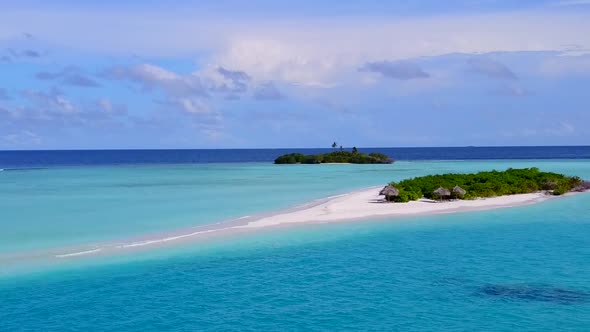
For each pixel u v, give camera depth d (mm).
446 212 38375
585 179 69062
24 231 31297
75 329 16156
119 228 32219
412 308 17844
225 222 34219
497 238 28891
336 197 47875
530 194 49812
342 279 21156
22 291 19641
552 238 28797
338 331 15953
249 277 21469
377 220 34812
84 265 23203
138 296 19141
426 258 24438
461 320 16719
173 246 26953
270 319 16953
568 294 19109
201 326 16406
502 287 20000
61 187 64188
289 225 32906
